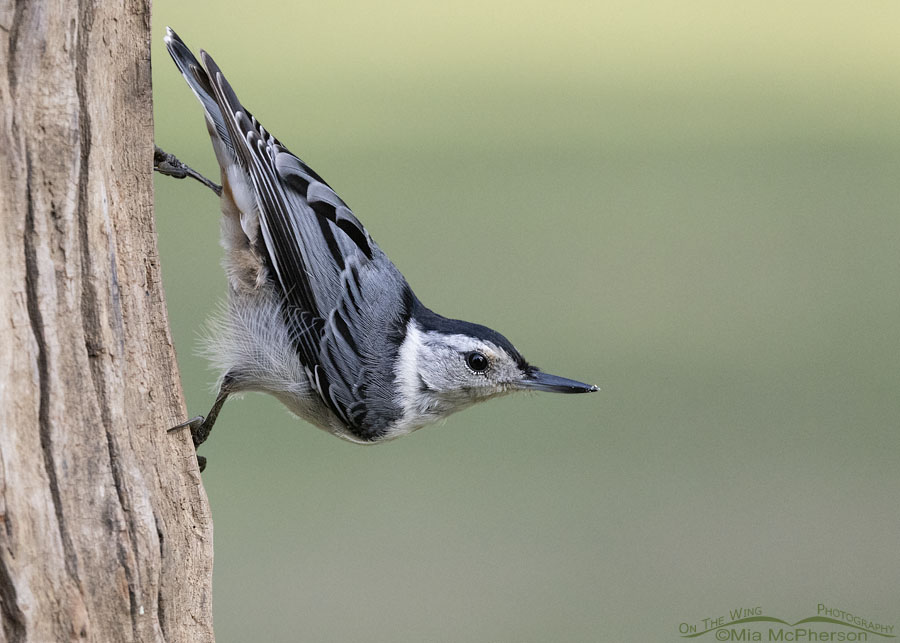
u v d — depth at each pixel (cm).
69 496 612
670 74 2770
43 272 606
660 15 3105
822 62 2894
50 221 609
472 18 2977
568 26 3005
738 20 3141
